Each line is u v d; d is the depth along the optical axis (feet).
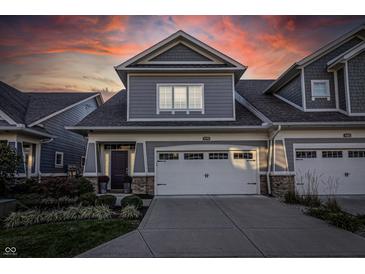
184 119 41.52
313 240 18.78
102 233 20.56
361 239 19.01
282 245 17.85
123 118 41.96
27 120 47.29
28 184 34.78
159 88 42.01
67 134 59.41
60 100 60.34
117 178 43.83
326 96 42.24
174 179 39.37
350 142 38.27
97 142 39.73
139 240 18.86
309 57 41.81
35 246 18.12
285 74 44.37
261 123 39.32
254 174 39.70
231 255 16.37
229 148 39.75
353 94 39.88
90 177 38.75
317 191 37.29
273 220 24.18
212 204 31.78
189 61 43.24
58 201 29.37
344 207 29.71
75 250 17.39
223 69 41.16
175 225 22.57
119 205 32.40
